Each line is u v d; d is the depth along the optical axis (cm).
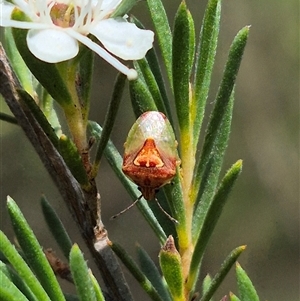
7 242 12
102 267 14
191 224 14
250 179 48
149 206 14
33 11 13
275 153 48
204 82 14
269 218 47
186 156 14
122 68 12
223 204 13
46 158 14
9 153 47
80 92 13
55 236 15
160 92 14
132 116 41
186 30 13
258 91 48
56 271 15
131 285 38
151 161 13
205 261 45
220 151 14
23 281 13
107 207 45
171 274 13
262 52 48
